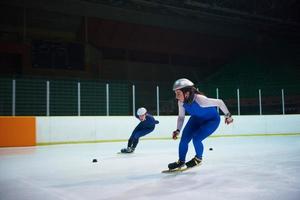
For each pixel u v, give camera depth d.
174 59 27.23
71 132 12.87
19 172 5.21
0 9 20.48
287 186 3.73
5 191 3.72
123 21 24.31
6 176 4.82
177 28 26.42
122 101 16.52
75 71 22.00
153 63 26.20
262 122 16.42
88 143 12.90
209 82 26.39
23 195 3.50
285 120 16.83
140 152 8.49
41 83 14.71
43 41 21.25
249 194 3.34
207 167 5.34
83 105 15.57
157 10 25.25
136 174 4.82
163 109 20.59
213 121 4.84
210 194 3.38
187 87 4.54
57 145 12.06
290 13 27.81
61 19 22.45
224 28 28.28
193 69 27.81
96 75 23.33
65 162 6.54
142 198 3.25
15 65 20.64
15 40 21.11
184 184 3.94
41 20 22.00
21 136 11.59
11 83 14.18
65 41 21.89
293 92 21.92
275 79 24.84
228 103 22.55
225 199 3.15
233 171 4.89
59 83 15.80
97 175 4.80
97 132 13.38
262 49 28.86
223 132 15.67
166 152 8.44
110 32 24.08
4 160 7.04
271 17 27.16
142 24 25.08
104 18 23.61
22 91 14.29
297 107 21.61
